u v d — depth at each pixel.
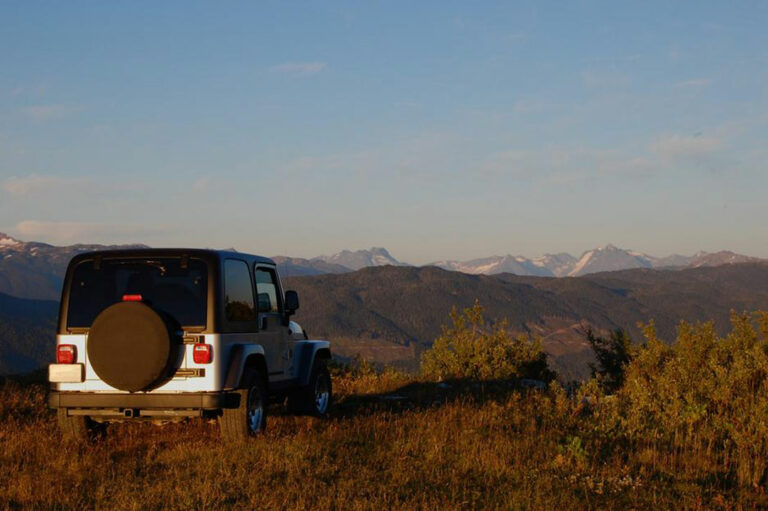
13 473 7.91
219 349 9.05
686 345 14.51
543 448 8.78
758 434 8.99
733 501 6.90
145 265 9.30
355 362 19.70
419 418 11.02
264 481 7.25
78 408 9.14
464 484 7.34
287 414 11.90
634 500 6.91
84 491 7.23
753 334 14.36
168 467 8.11
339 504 6.50
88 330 9.20
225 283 9.36
